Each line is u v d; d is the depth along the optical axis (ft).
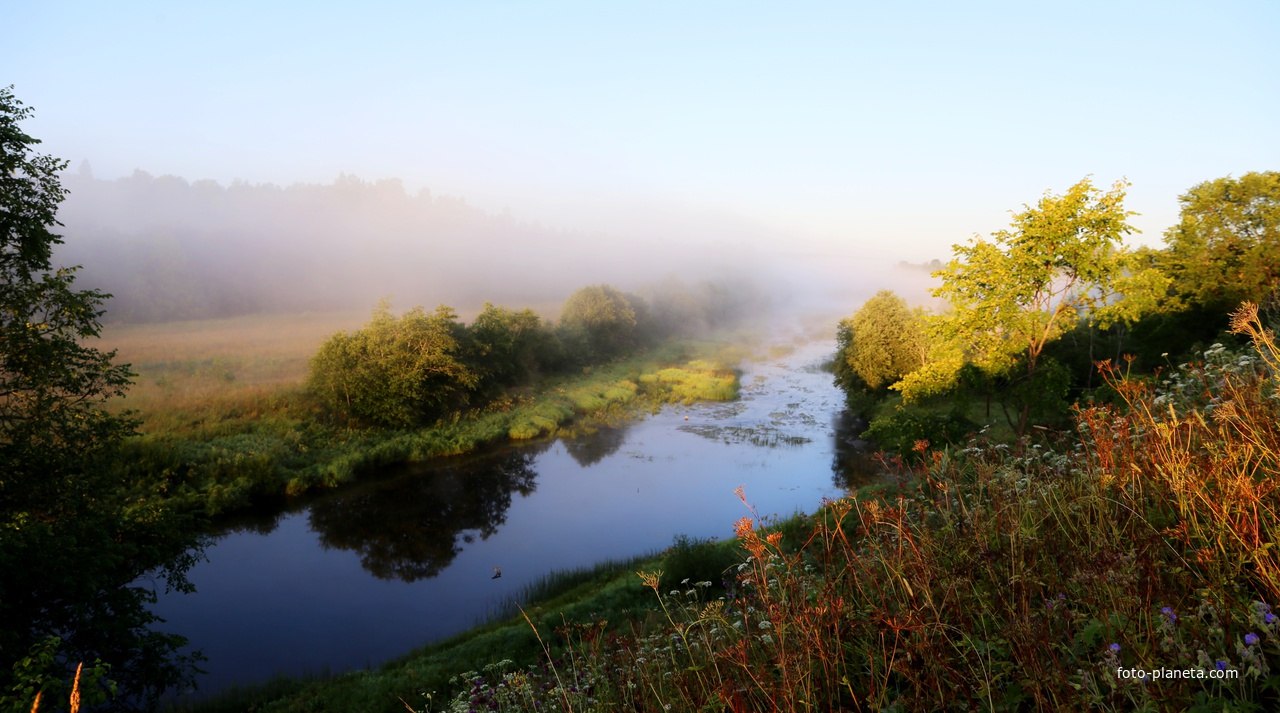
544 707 17.75
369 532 76.54
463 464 103.96
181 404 105.29
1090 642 8.95
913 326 123.85
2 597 34.86
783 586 13.85
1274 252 77.00
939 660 9.47
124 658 41.91
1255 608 7.90
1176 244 89.66
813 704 9.95
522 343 166.71
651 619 32.60
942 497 17.13
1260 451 11.74
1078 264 60.85
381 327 120.47
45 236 44.42
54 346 44.91
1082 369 89.81
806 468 98.48
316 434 104.06
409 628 54.70
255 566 67.10
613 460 105.29
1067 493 14.33
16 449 42.86
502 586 62.49
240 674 47.52
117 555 42.09
